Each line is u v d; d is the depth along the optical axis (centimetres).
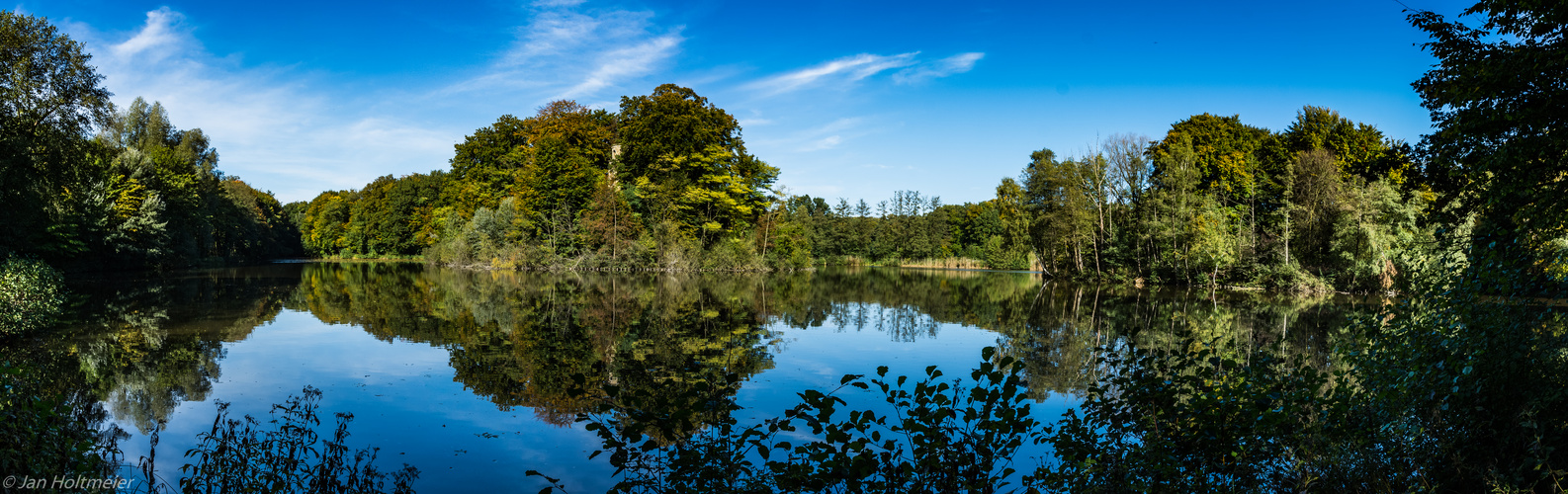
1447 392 448
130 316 1720
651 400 806
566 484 579
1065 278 4588
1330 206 3005
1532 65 905
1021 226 5341
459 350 1259
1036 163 4422
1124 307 2264
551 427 743
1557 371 427
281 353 1209
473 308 2027
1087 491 439
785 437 688
